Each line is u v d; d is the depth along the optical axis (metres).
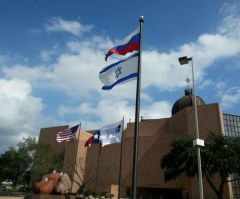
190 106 67.25
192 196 55.03
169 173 47.28
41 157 66.44
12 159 64.25
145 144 65.88
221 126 57.53
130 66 15.80
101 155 73.19
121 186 65.31
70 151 76.00
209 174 46.53
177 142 48.56
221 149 44.09
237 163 42.75
